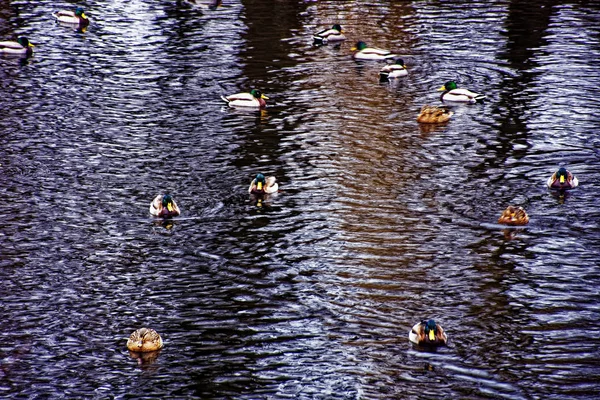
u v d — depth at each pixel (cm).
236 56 4775
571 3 6097
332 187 2936
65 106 3834
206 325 2053
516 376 1831
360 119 3722
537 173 3069
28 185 2922
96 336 2005
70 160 3169
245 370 1862
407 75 4428
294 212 2723
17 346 1956
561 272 2312
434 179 3012
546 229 2592
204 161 3186
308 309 2127
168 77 4334
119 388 1802
